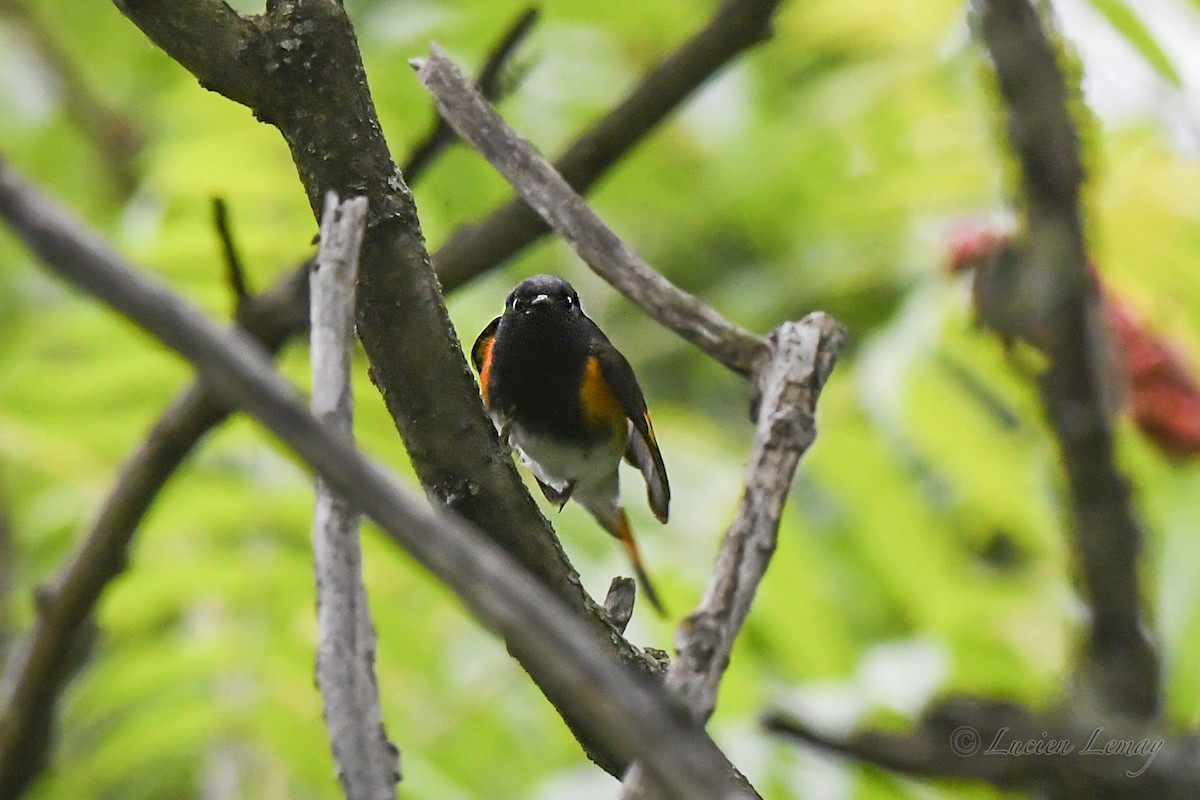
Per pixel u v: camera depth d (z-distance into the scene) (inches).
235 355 91.7
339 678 124.7
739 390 483.8
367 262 174.9
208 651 343.6
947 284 339.6
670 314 217.9
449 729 354.3
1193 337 349.4
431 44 229.1
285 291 279.9
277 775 341.4
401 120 390.9
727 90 475.2
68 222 87.6
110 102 519.2
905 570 354.6
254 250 354.3
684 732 92.4
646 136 291.0
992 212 365.4
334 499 130.8
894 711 296.8
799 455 194.7
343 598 127.6
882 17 437.4
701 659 164.7
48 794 353.1
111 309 89.7
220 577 346.3
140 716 342.0
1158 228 357.1
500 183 417.7
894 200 420.2
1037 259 209.0
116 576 290.4
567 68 444.1
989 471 336.5
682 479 379.2
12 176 86.8
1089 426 206.8
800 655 333.7
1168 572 272.7
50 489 384.2
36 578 400.8
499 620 92.4
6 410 354.6
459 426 180.7
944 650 320.8
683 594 348.8
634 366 490.0
